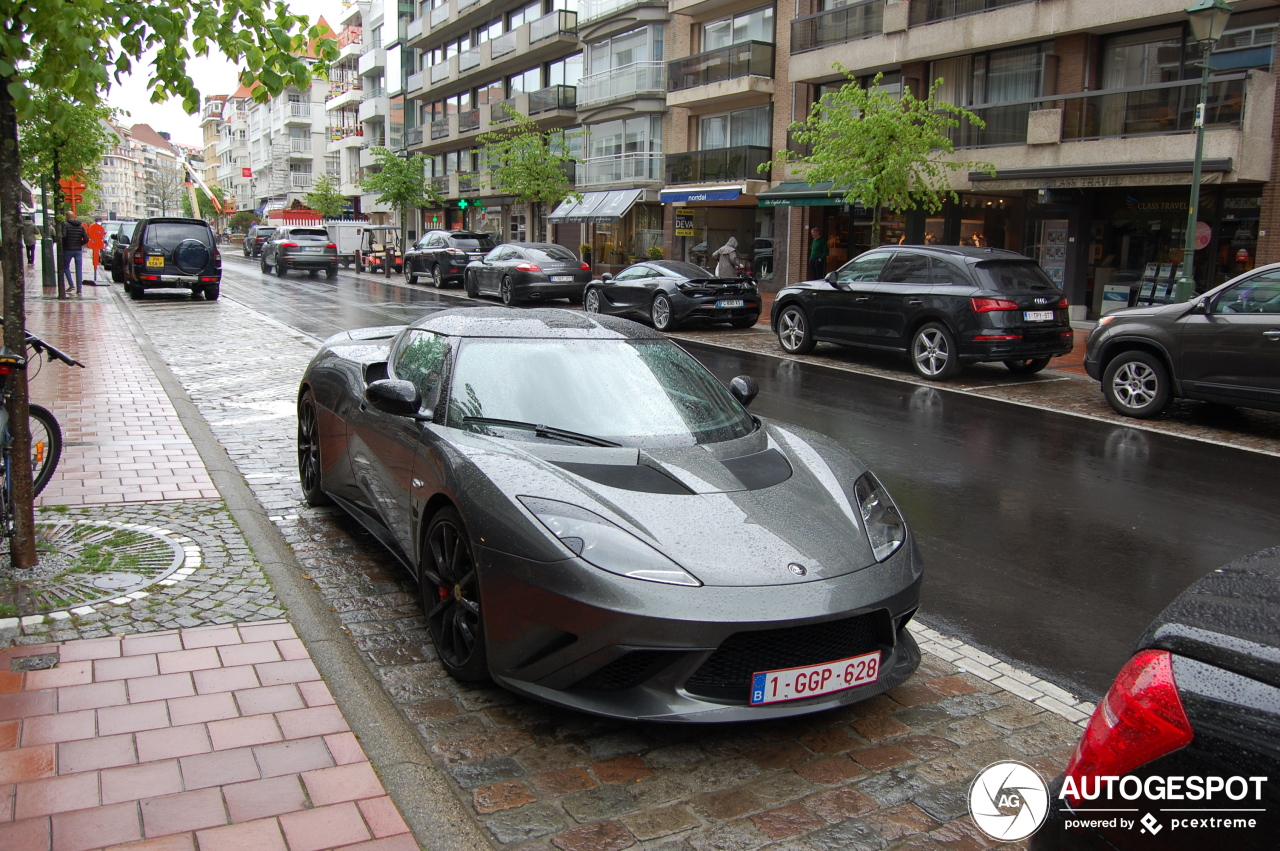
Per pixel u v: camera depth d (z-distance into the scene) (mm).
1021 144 19828
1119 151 17859
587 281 22844
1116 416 9828
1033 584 4875
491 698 3459
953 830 2732
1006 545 5508
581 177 36688
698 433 4043
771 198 25984
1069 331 12000
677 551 3090
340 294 25781
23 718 2980
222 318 18062
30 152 22000
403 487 4125
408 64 57375
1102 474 7305
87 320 16141
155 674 3314
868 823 2758
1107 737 1730
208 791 2635
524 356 4289
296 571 4609
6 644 3508
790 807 2826
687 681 2961
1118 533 5789
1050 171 18750
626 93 32875
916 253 12438
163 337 14664
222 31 4547
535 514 3207
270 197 88375
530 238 41438
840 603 3041
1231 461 7859
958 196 20203
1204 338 9086
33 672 3295
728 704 2982
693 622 2891
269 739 2924
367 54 65062
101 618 3768
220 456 6656
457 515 3520
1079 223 19688
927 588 4785
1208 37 12242
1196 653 1708
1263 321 8711
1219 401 9125
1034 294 11703
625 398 4148
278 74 4809
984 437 8633
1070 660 3982
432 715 3320
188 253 21703
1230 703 1605
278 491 6145
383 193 46094
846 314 13164
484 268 23984
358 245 46469
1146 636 1859
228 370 11391
